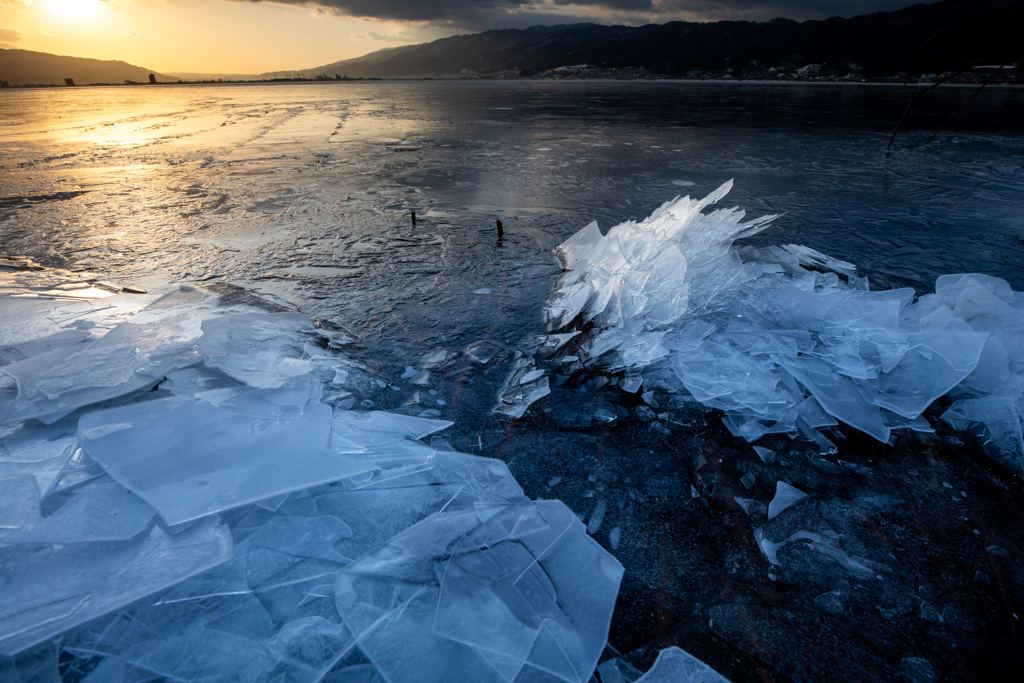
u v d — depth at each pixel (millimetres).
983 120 12977
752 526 1443
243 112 17594
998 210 4688
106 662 1027
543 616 1176
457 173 6617
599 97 25906
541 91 35188
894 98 23062
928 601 1225
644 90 34812
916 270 3238
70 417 1726
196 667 1024
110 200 5133
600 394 2076
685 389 2055
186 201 5102
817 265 3143
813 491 1562
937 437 1788
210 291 2889
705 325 2309
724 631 1171
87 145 9211
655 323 2369
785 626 1178
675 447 1768
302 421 1724
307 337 2416
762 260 3004
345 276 3229
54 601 1088
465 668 1050
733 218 2990
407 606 1162
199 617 1113
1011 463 1662
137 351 2086
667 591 1270
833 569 1310
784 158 7633
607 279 2688
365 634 1097
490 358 2336
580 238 3590
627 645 1147
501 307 2812
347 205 4973
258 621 1117
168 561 1183
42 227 4203
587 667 1082
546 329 2580
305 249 3709
